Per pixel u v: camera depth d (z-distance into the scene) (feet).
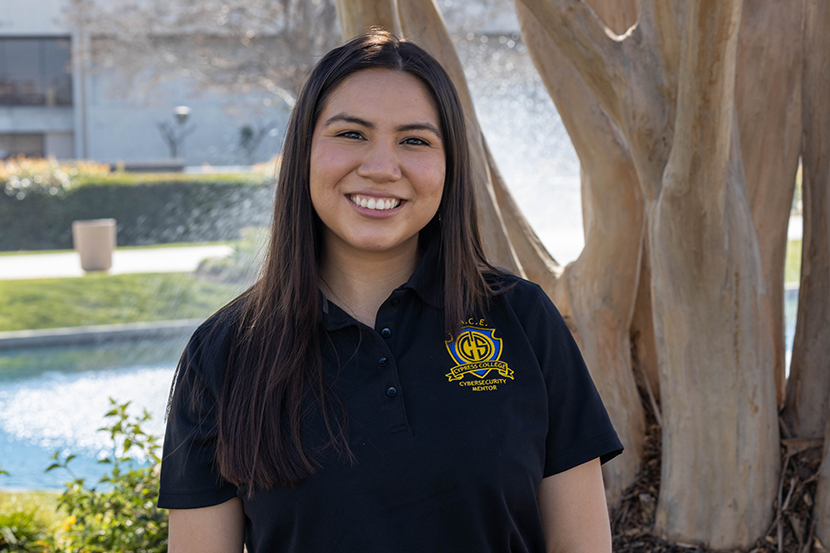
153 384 25.93
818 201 8.86
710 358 8.15
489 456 4.18
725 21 6.00
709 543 8.60
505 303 4.59
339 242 4.74
